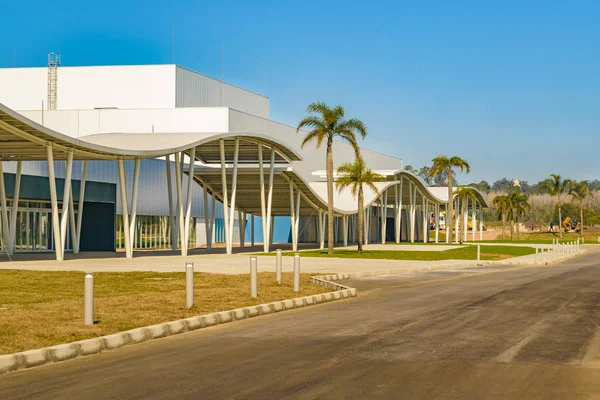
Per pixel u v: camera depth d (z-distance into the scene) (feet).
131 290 66.33
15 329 40.91
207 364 33.94
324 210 210.79
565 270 117.70
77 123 232.12
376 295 70.13
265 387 28.78
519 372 31.71
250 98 304.50
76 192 164.35
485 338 41.45
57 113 231.71
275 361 34.50
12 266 103.40
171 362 34.63
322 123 162.71
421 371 31.91
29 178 151.74
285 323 48.70
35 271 90.79
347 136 163.94
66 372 32.60
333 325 47.42
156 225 206.18
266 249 172.45
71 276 82.53
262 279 80.59
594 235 438.40
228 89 285.64
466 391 28.02
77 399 27.20
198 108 233.35
